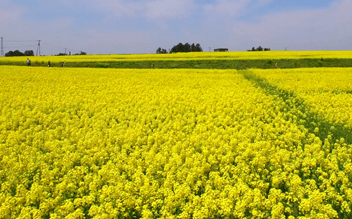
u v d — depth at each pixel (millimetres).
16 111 15570
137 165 9242
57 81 25234
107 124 14242
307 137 11523
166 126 12734
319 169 8297
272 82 24016
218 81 25344
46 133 12297
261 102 17781
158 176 8539
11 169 8766
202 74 29719
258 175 8102
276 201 7148
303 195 7141
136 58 51125
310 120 13984
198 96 19016
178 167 8883
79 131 11953
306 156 9406
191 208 6844
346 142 10797
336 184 7965
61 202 7305
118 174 8305
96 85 23531
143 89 21719
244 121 13148
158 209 7160
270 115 15023
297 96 18734
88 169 9172
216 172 8203
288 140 10852
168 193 7348
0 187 8141
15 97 18453
